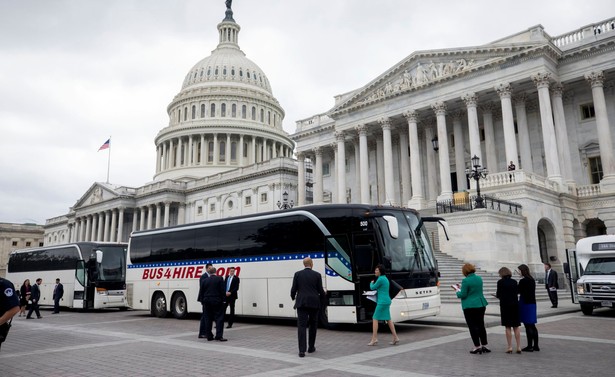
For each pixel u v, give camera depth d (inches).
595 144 1720.0
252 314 836.6
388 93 2060.8
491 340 592.4
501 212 1334.9
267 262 829.8
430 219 770.2
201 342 627.2
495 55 1777.8
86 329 829.8
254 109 4611.2
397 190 2242.9
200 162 4296.3
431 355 494.3
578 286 898.7
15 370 457.4
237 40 5157.5
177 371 437.4
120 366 468.8
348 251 716.0
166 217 3577.8
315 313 526.9
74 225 4749.0
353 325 772.6
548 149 1625.2
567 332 652.1
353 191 2459.4
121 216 3850.9
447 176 1838.1
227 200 3294.8
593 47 1647.4
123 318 1057.5
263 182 3048.7
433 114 2082.9
